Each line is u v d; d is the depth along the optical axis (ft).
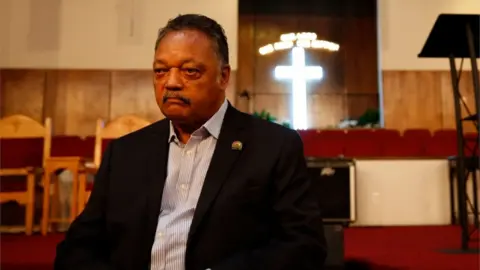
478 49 9.43
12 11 22.75
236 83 23.38
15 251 9.43
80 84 22.77
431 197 15.21
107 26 22.98
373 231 13.39
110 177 3.78
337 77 26.86
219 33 3.68
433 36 9.17
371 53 26.99
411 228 14.16
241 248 3.36
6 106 22.45
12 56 22.63
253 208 3.43
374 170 15.23
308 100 26.76
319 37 27.27
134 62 22.94
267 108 26.78
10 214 14.48
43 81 22.63
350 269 8.55
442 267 7.79
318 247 3.37
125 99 22.81
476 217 10.79
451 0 23.32
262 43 27.20
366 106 26.66
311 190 3.59
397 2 23.47
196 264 3.33
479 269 7.60
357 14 27.27
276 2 27.48
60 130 22.56
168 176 3.63
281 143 3.58
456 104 9.67
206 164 3.62
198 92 3.52
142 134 3.97
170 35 3.58
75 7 22.97
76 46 22.86
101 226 3.82
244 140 3.62
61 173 14.42
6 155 13.08
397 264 8.09
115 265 3.54
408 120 22.99
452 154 17.20
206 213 3.35
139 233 3.49
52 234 12.69
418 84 23.12
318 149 17.46
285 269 3.23
